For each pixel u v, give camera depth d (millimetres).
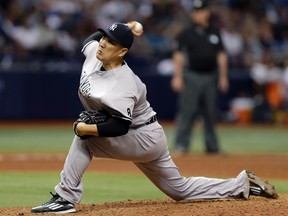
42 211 25750
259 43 97875
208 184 27734
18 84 83250
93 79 25359
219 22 95812
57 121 85562
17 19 86125
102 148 26016
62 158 52875
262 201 27594
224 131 83125
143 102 26047
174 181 27312
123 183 38375
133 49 88875
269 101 91750
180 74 56031
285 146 66688
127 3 95250
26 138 70688
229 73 91562
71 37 87125
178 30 93812
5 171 43750
